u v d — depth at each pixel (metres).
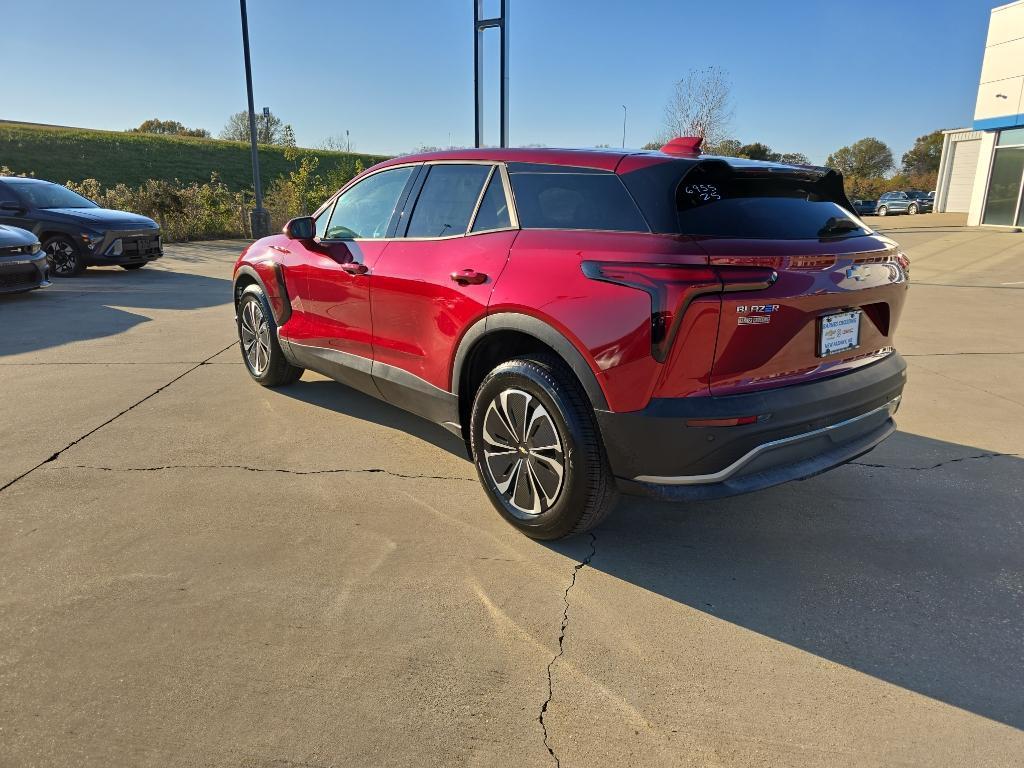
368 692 2.04
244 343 5.21
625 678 2.13
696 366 2.36
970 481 3.59
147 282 10.73
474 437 3.09
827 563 2.81
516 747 1.85
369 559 2.78
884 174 81.50
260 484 3.46
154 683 2.06
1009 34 20.05
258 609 2.43
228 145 48.00
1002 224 21.56
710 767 1.80
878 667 2.19
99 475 3.53
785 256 2.41
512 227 2.96
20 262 8.53
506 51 12.65
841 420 2.70
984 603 2.54
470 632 2.34
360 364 3.89
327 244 4.10
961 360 6.14
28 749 1.81
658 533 3.05
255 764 1.78
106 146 41.09
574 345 2.56
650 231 2.46
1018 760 1.83
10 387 5.05
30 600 2.46
